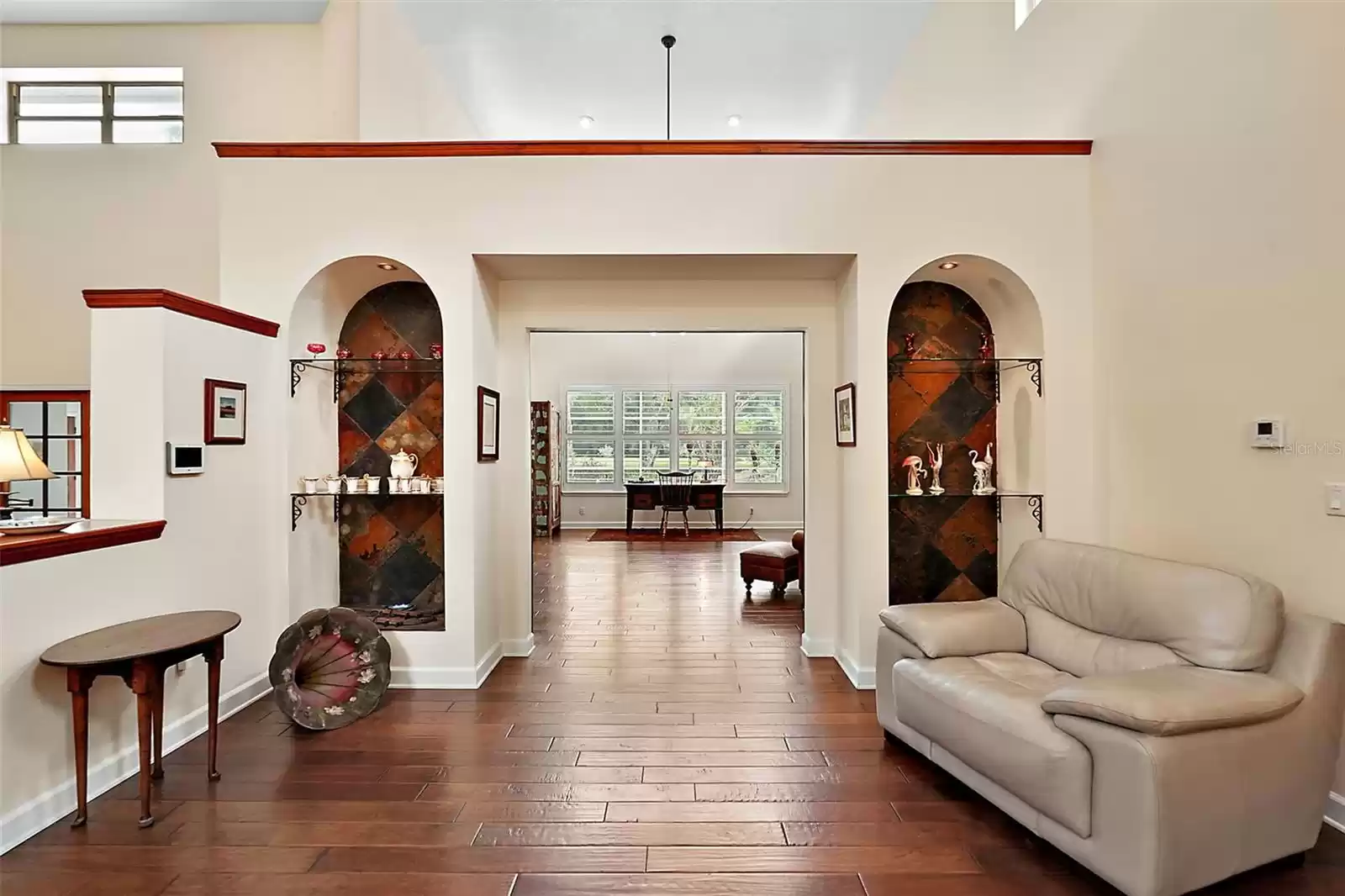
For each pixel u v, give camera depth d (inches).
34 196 177.6
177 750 109.8
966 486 161.0
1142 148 122.3
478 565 143.0
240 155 139.5
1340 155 85.6
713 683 142.0
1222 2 103.5
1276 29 94.3
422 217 139.8
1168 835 66.9
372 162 140.1
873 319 140.1
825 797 95.7
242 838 85.3
